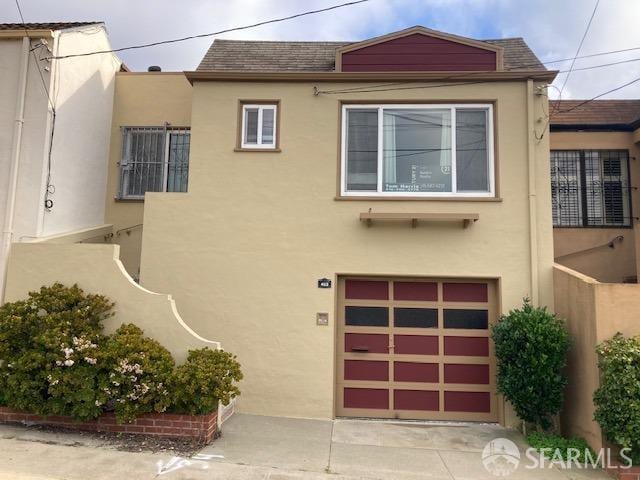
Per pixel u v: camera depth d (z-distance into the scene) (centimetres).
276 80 822
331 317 776
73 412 601
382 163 813
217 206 809
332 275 785
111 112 998
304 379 766
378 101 817
